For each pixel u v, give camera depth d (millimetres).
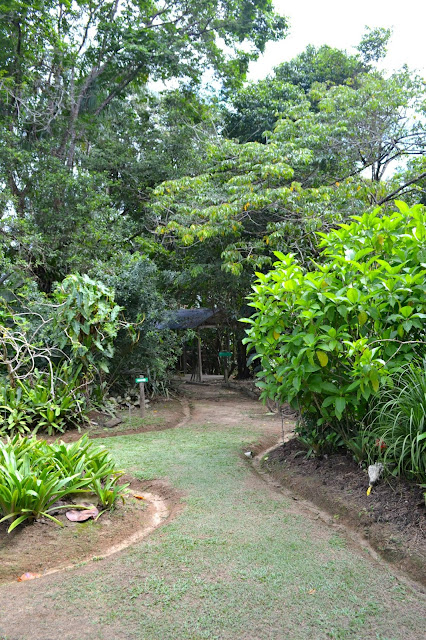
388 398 4258
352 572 2877
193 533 3430
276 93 16859
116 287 9500
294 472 4734
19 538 3311
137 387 10430
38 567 3066
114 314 7621
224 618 2443
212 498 4156
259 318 4930
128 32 14867
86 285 7336
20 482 3418
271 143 11070
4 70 12836
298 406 4797
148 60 15164
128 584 2773
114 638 2299
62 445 4191
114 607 2553
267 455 5703
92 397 8625
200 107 17172
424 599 2615
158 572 2898
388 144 10336
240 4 15969
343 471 4406
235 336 15391
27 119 13711
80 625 2402
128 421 8086
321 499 4027
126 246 14328
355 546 3254
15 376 7184
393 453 3834
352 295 4016
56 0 14250
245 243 10633
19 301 9047
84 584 2785
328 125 10641
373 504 3615
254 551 3143
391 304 4055
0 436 6594
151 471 5004
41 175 12547
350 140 10391
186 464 5262
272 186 10547
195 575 2854
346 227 4824
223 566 2953
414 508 3393
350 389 4145
